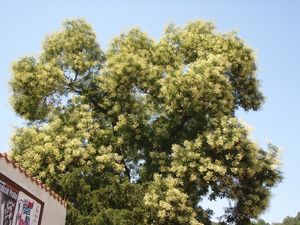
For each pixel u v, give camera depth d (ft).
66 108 82.79
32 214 37.88
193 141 74.02
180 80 73.56
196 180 70.85
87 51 85.56
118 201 67.56
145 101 83.25
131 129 78.33
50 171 68.33
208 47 85.15
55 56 83.76
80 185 66.03
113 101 82.07
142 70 78.84
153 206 66.33
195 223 66.23
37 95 78.59
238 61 83.82
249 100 88.12
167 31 89.45
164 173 74.90
